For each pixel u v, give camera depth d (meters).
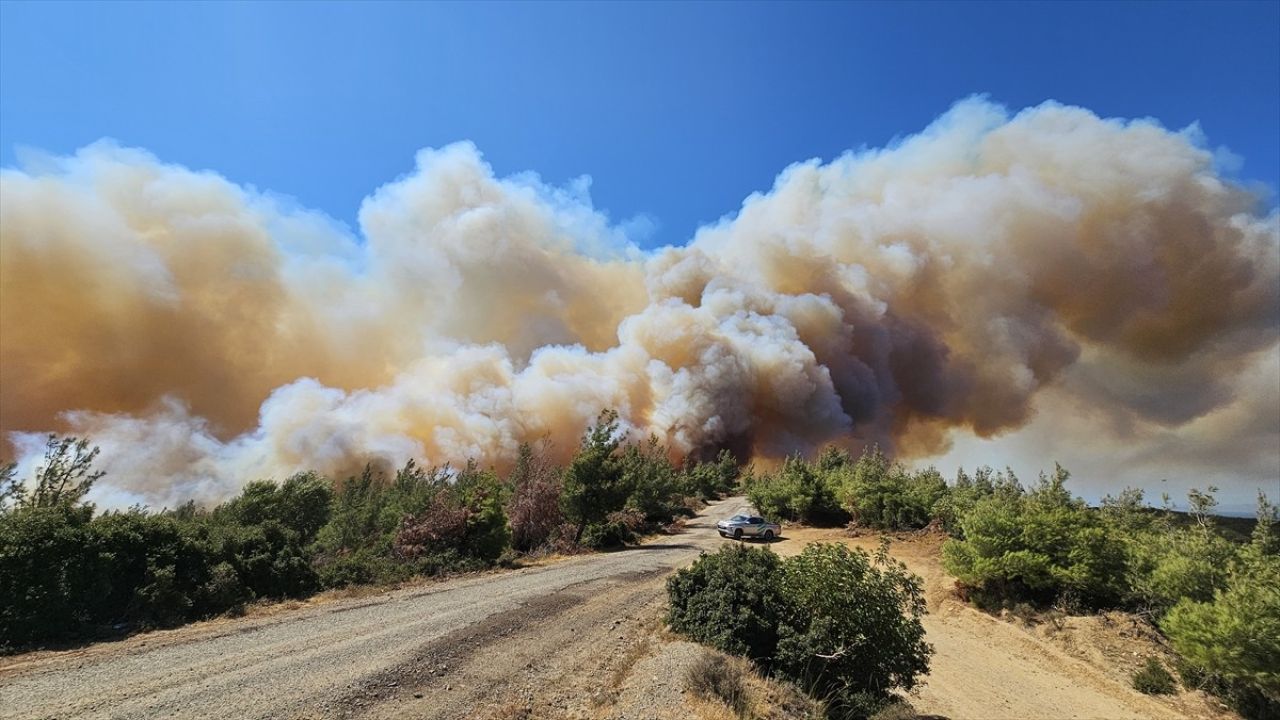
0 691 5.94
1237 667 9.02
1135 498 18.70
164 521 10.91
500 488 25.83
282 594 11.90
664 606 11.51
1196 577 10.95
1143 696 9.95
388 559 16.91
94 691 6.02
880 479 28.27
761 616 8.36
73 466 11.72
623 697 6.40
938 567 18.47
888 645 7.76
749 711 5.96
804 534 28.06
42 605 8.06
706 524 34.22
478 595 12.66
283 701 5.83
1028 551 13.80
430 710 5.86
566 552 21.84
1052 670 11.29
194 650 7.79
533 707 6.14
